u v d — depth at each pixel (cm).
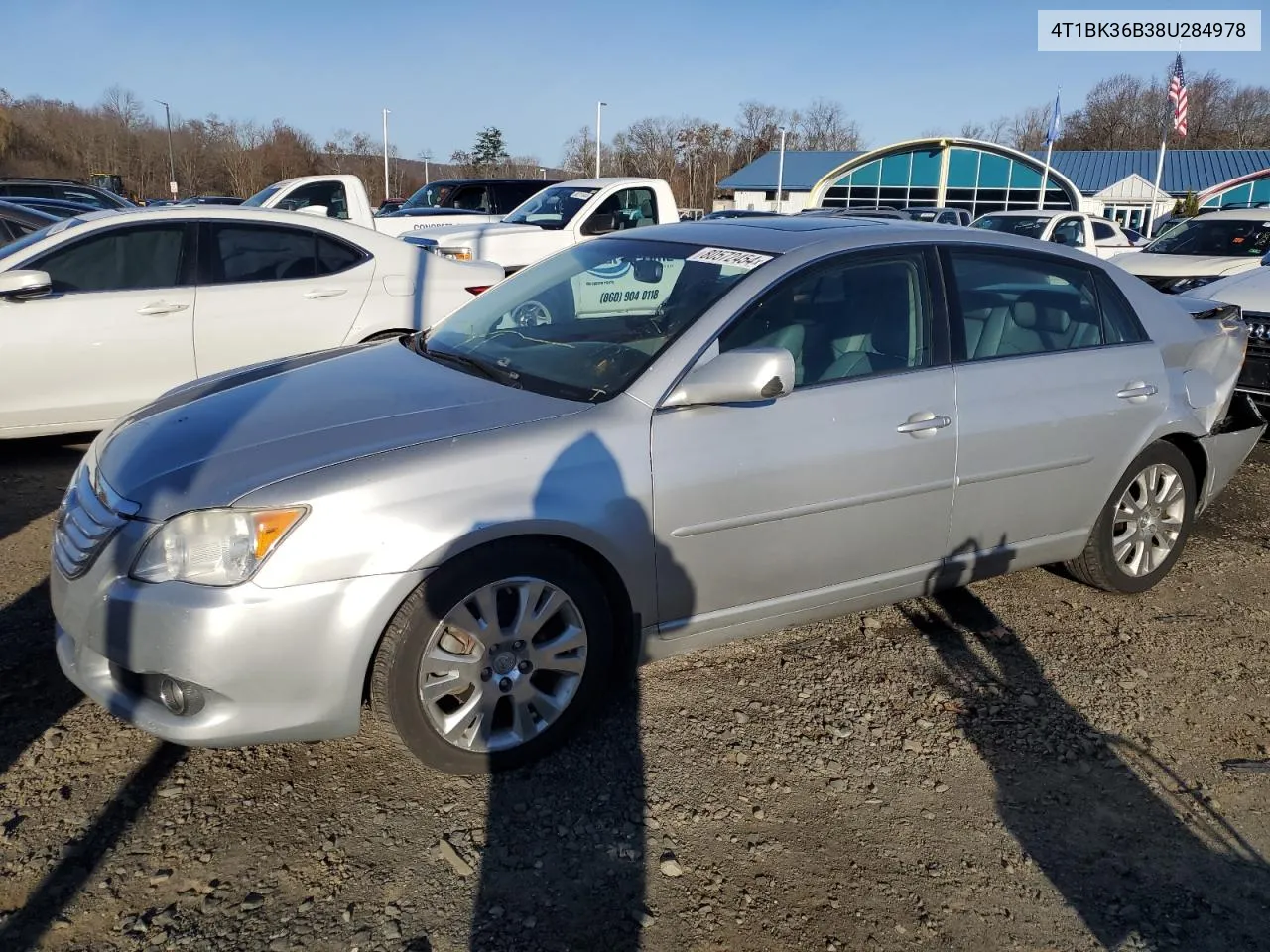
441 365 356
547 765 304
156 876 251
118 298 577
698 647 336
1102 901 257
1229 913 255
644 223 1173
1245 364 663
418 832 271
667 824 279
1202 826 289
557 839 271
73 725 313
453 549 273
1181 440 441
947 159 4156
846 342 348
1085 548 423
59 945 229
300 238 638
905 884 260
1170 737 334
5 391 553
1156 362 420
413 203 1609
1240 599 446
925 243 373
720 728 327
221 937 233
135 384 586
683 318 330
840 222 392
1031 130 8100
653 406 308
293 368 366
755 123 6856
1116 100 7825
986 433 367
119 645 265
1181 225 1220
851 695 351
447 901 246
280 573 259
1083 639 402
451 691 286
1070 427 388
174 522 264
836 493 337
